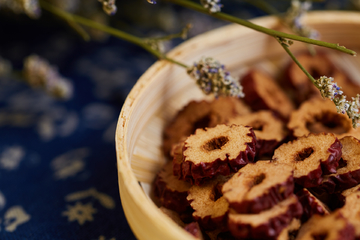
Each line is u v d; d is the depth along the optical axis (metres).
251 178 0.18
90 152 0.27
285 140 0.22
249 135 0.20
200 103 0.24
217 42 0.24
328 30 0.26
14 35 0.37
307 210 0.18
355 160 0.20
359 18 0.25
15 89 0.32
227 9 0.37
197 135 0.20
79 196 0.24
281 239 0.17
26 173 0.26
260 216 0.17
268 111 0.23
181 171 0.20
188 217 0.20
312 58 0.26
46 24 0.37
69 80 0.32
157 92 0.23
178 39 0.35
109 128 0.29
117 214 0.23
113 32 0.25
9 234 0.22
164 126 0.23
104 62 0.34
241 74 0.26
